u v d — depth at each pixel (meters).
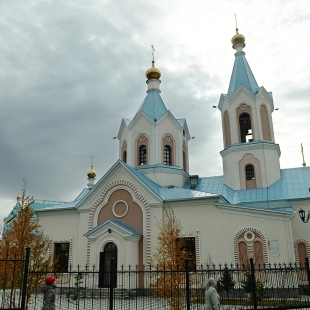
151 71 42.72
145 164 38.12
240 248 28.73
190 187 39.19
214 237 29.53
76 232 34.09
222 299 23.06
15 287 20.17
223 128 40.81
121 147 40.78
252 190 36.69
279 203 34.22
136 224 31.91
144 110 40.12
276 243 27.77
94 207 33.66
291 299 22.73
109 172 33.72
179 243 24.12
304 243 32.69
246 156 37.97
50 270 21.64
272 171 37.31
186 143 41.94
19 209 24.00
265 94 40.12
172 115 39.59
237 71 42.16
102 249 30.67
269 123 39.50
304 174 37.47
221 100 41.41
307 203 33.66
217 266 28.59
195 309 19.06
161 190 34.72
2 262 20.30
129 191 32.97
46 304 13.39
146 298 26.39
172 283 18.53
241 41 43.78
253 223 28.81
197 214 30.56
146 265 29.34
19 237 21.86
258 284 21.14
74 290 28.48
